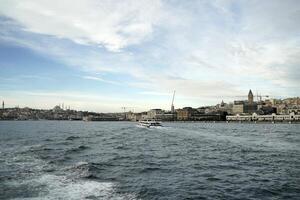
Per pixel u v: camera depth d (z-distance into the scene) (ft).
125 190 90.94
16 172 114.42
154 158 163.22
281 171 125.70
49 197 81.25
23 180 100.32
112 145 241.55
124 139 312.29
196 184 101.24
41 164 134.41
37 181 98.99
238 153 187.83
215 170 127.44
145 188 94.02
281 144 253.44
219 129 590.96
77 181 100.27
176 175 115.96
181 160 156.04
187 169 129.29
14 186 92.32
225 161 153.28
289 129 604.90
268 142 274.57
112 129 613.11
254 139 313.12
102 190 90.02
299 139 313.94
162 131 487.20
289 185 100.53
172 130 522.06
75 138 330.13
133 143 262.67
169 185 99.09
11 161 143.43
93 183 98.17
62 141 284.41
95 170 120.67
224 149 212.23
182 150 205.46
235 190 94.27
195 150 205.67
